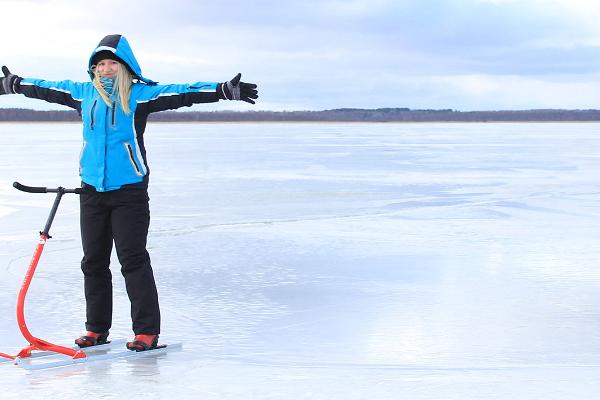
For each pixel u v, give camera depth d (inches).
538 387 168.6
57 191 189.8
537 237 427.5
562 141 2496.3
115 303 268.2
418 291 288.8
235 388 168.4
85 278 205.3
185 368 185.5
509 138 2913.4
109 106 191.5
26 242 405.1
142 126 195.8
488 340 219.5
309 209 567.8
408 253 374.9
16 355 193.2
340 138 2940.5
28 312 253.9
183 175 905.5
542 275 319.3
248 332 229.0
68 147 1828.2
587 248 389.7
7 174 916.6
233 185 766.5
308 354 203.0
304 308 261.7
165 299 275.6
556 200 635.5
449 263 347.6
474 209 568.4
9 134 3636.8
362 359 198.2
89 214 199.3
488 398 160.2
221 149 1763.0
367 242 408.5
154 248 387.9
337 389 167.6
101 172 193.2
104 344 207.0
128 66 191.2
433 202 621.3
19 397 160.7
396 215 530.9
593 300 272.2
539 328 233.5
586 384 171.0
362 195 673.6
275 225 474.9
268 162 1195.9
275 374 180.9
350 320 244.4
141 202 197.3
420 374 181.0
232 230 451.8
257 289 293.4
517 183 812.0
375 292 287.1
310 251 379.6
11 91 200.5
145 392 164.9
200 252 376.5
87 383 171.2
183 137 3164.4
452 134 3779.5
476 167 1088.2
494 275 319.6
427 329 232.1
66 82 198.7
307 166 1092.5
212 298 277.4
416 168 1061.1
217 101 190.1
